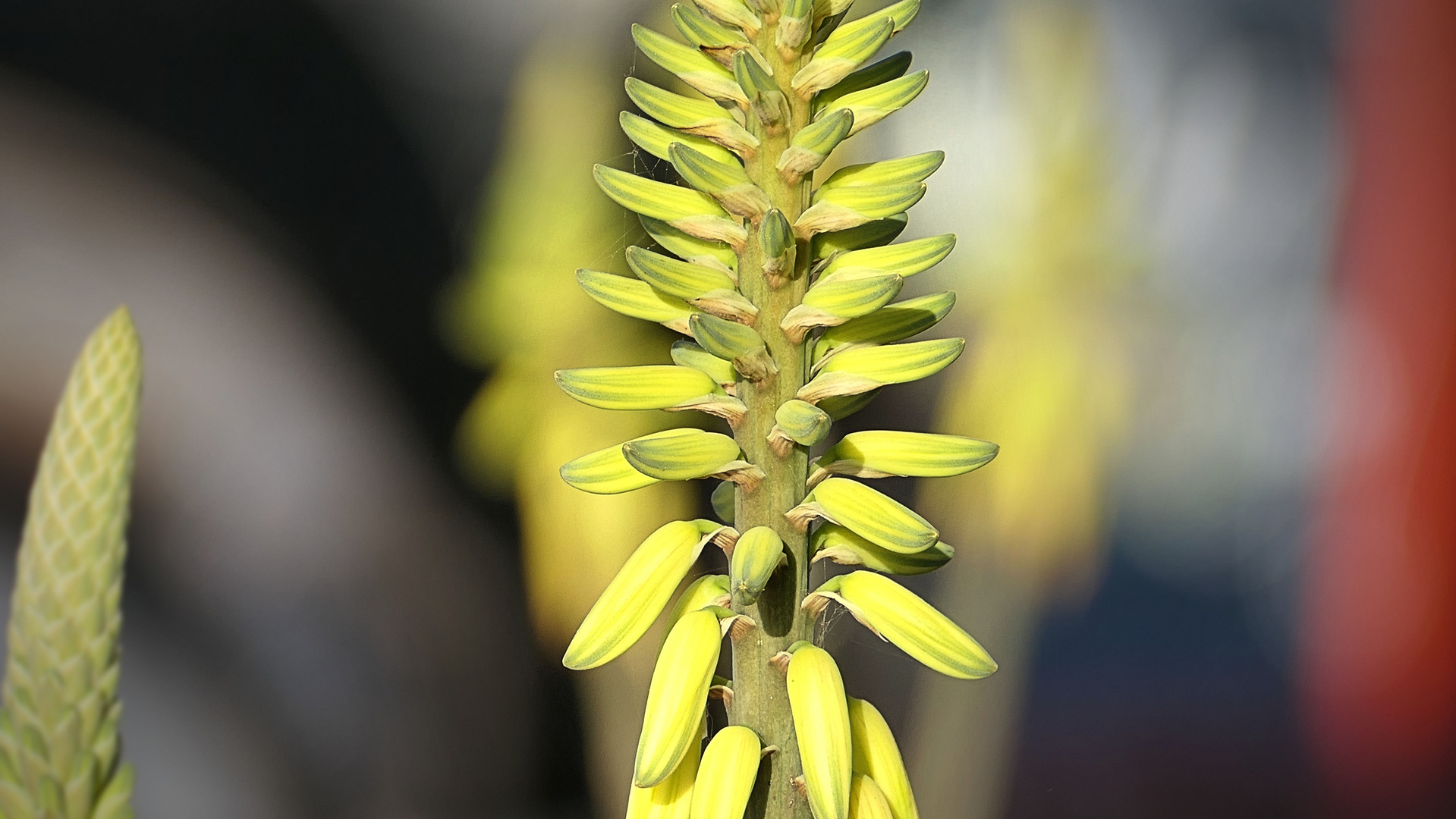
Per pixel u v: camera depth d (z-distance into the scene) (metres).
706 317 0.64
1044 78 1.26
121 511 0.66
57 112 1.29
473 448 1.24
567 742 1.27
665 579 0.65
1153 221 1.29
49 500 0.66
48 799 0.66
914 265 0.65
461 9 1.23
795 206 0.65
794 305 0.65
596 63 1.21
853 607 0.65
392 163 1.28
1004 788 1.27
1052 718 1.30
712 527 0.66
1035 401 1.22
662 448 0.64
